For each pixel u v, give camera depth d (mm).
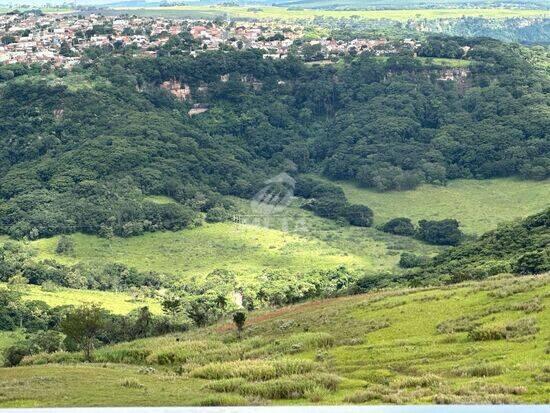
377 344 56562
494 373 43281
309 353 58375
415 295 72438
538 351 46781
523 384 39344
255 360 54312
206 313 102625
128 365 61938
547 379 39562
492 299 64312
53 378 48469
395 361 50625
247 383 43656
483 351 49656
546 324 53562
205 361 60719
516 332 52312
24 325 128125
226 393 42875
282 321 75750
